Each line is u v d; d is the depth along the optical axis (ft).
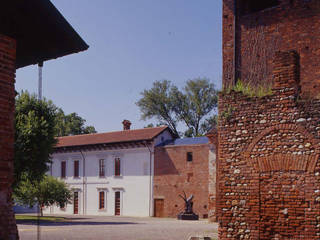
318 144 34.17
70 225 89.35
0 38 21.24
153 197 134.10
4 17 21.93
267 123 36.88
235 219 37.19
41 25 23.50
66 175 160.86
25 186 116.88
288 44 41.39
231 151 38.42
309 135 34.68
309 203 33.91
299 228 34.06
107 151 149.28
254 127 37.52
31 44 24.41
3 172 20.18
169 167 131.44
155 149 136.26
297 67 36.96
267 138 36.70
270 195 35.81
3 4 21.76
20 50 24.98
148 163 137.18
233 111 38.91
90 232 70.33
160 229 76.43
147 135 140.46
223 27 45.78
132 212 139.13
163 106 184.65
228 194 37.96
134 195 139.44
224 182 38.32
